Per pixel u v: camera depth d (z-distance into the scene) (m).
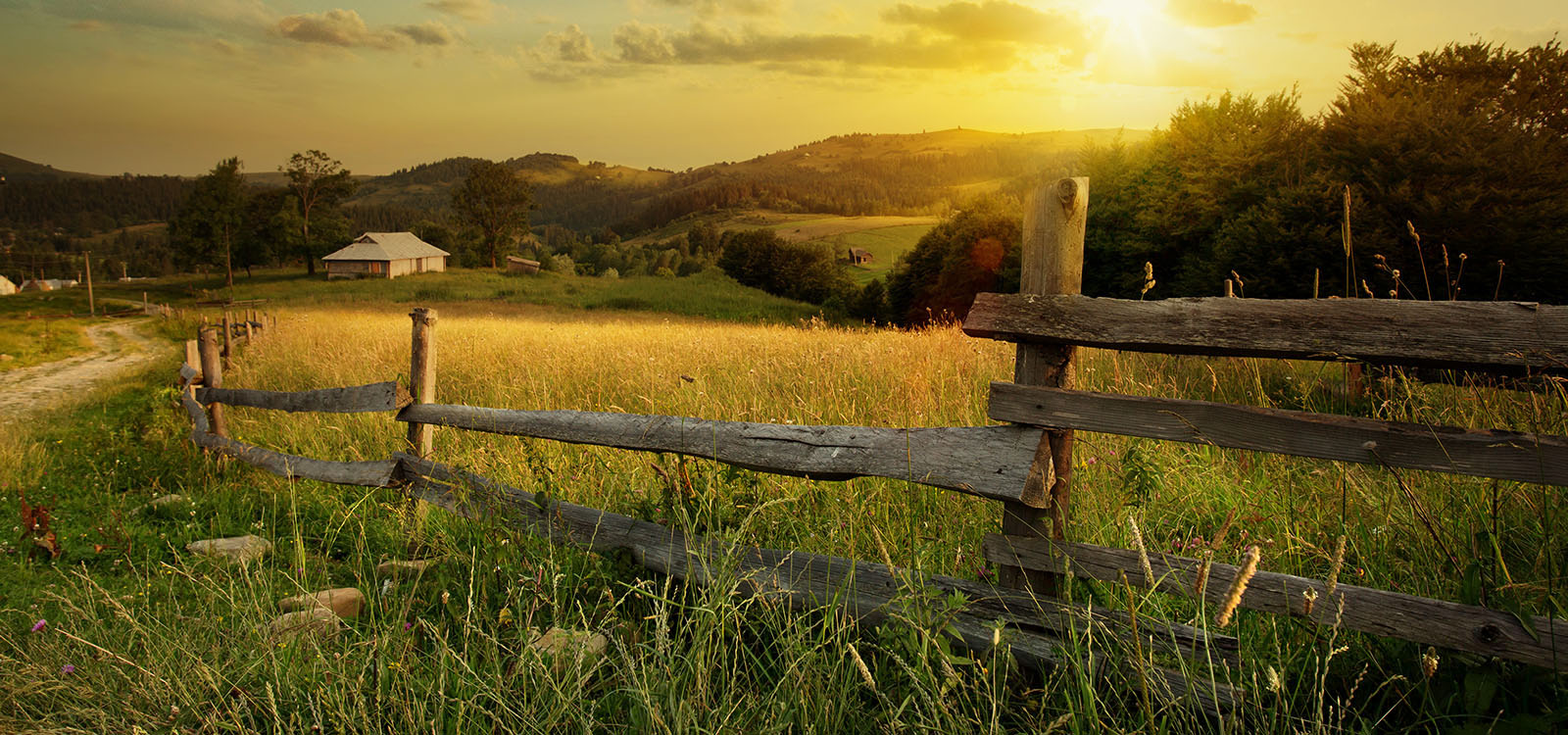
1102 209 31.64
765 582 2.71
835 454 2.61
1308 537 2.92
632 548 3.16
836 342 10.45
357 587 3.52
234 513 5.13
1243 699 1.87
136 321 39.69
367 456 6.28
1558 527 2.60
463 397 8.53
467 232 102.44
